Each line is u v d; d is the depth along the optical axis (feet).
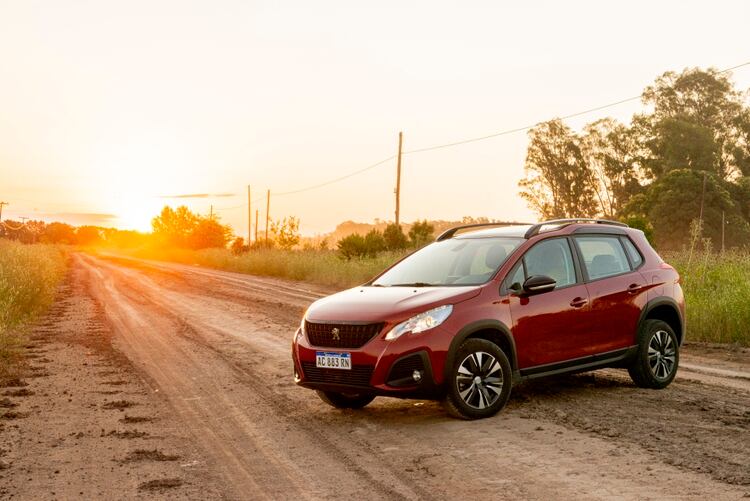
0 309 49.37
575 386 27.04
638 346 26.09
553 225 26.11
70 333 48.34
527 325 23.12
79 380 31.55
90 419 24.22
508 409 23.43
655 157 275.59
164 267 173.27
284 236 193.67
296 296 77.82
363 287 25.59
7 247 105.70
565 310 24.08
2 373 32.71
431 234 117.70
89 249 518.37
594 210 286.66
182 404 26.61
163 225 309.63
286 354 38.32
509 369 22.50
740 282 43.39
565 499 15.11
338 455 19.33
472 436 20.39
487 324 22.15
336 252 126.52
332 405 25.21
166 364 35.76
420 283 24.44
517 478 16.61
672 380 27.02
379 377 21.18
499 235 25.63
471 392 21.99
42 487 17.11
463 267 24.72
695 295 45.88
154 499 16.14
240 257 166.20
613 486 15.78
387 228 118.32
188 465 18.83
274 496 16.20
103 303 71.87
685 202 224.94
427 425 21.95
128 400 27.35
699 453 18.03
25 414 24.94
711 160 261.65
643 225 99.86
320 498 15.94
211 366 34.96
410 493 15.97
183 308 65.72
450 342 21.43
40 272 77.56
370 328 21.66
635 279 26.35
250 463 18.92
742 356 34.14
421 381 21.13
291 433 21.95
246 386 29.78
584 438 19.79
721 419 21.61
